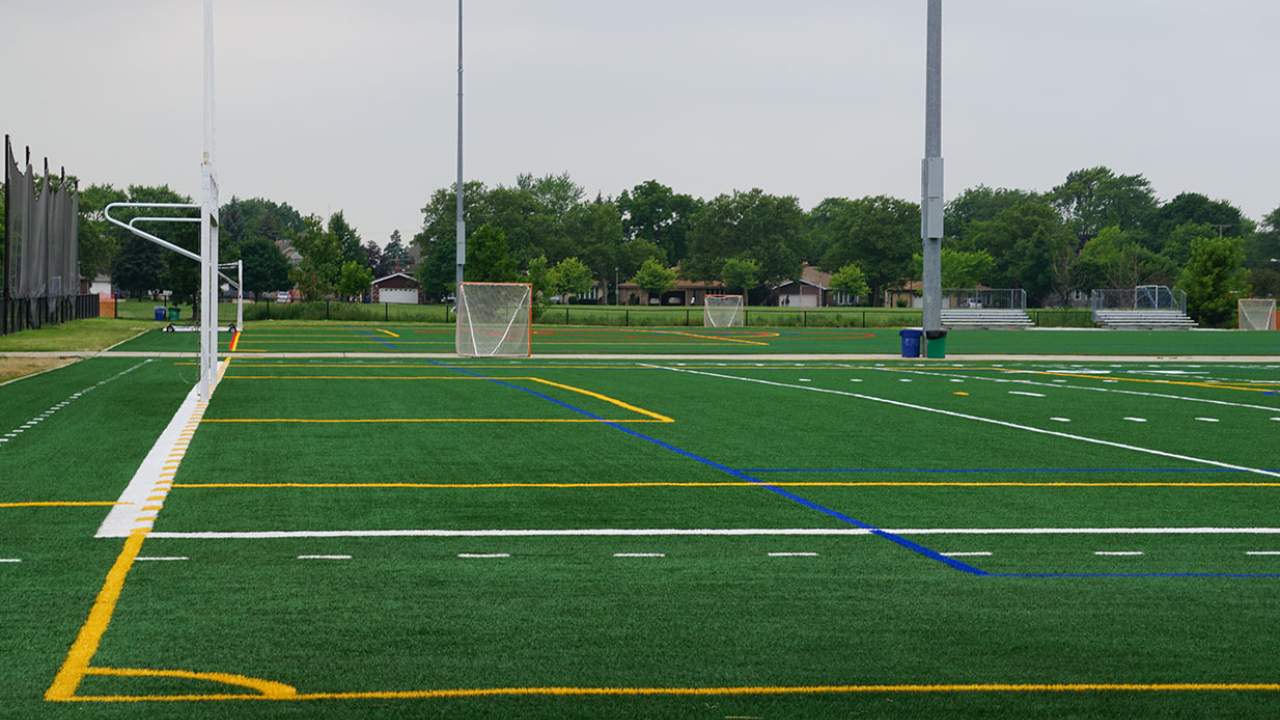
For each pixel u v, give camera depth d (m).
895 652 6.36
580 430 16.66
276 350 38.31
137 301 118.75
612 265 146.88
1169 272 125.69
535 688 5.72
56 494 11.08
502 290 37.00
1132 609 7.29
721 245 143.25
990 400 21.98
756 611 7.17
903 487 11.98
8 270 40.38
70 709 5.38
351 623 6.81
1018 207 136.88
